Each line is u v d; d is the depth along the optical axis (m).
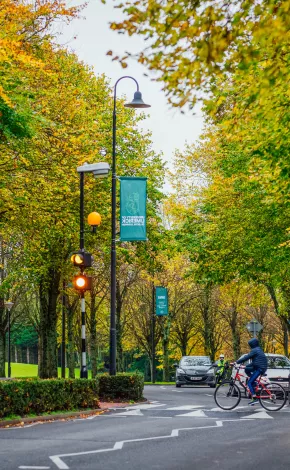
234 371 41.03
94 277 71.38
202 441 20.84
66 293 61.72
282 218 46.16
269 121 22.89
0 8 27.89
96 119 45.59
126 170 52.97
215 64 14.25
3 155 33.97
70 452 18.20
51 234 45.47
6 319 75.81
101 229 49.38
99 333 111.25
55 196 37.78
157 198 57.81
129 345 115.31
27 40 32.16
